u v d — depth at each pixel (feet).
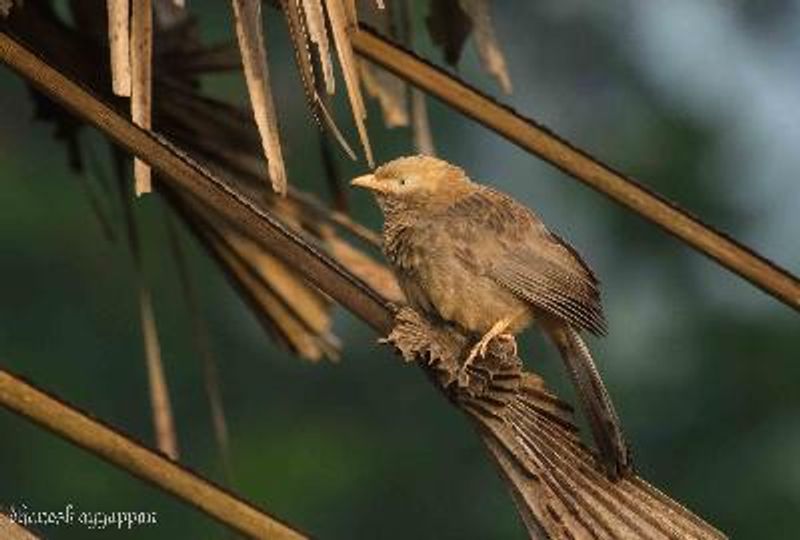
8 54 21.02
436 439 64.95
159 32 26.20
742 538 61.36
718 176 69.67
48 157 66.54
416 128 26.22
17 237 65.98
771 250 68.44
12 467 61.72
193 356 65.31
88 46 25.64
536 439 21.80
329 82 21.42
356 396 65.46
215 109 26.14
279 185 21.26
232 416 65.05
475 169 71.82
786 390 63.41
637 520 21.70
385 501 64.59
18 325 65.67
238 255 26.27
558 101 73.15
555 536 21.68
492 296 23.80
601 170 22.54
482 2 26.08
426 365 21.90
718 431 63.26
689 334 65.51
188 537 60.44
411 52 22.61
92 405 65.21
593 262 68.44
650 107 72.84
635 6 73.67
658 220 22.47
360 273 25.85
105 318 65.57
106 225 27.32
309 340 26.61
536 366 59.57
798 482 61.98
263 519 20.66
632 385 64.80
